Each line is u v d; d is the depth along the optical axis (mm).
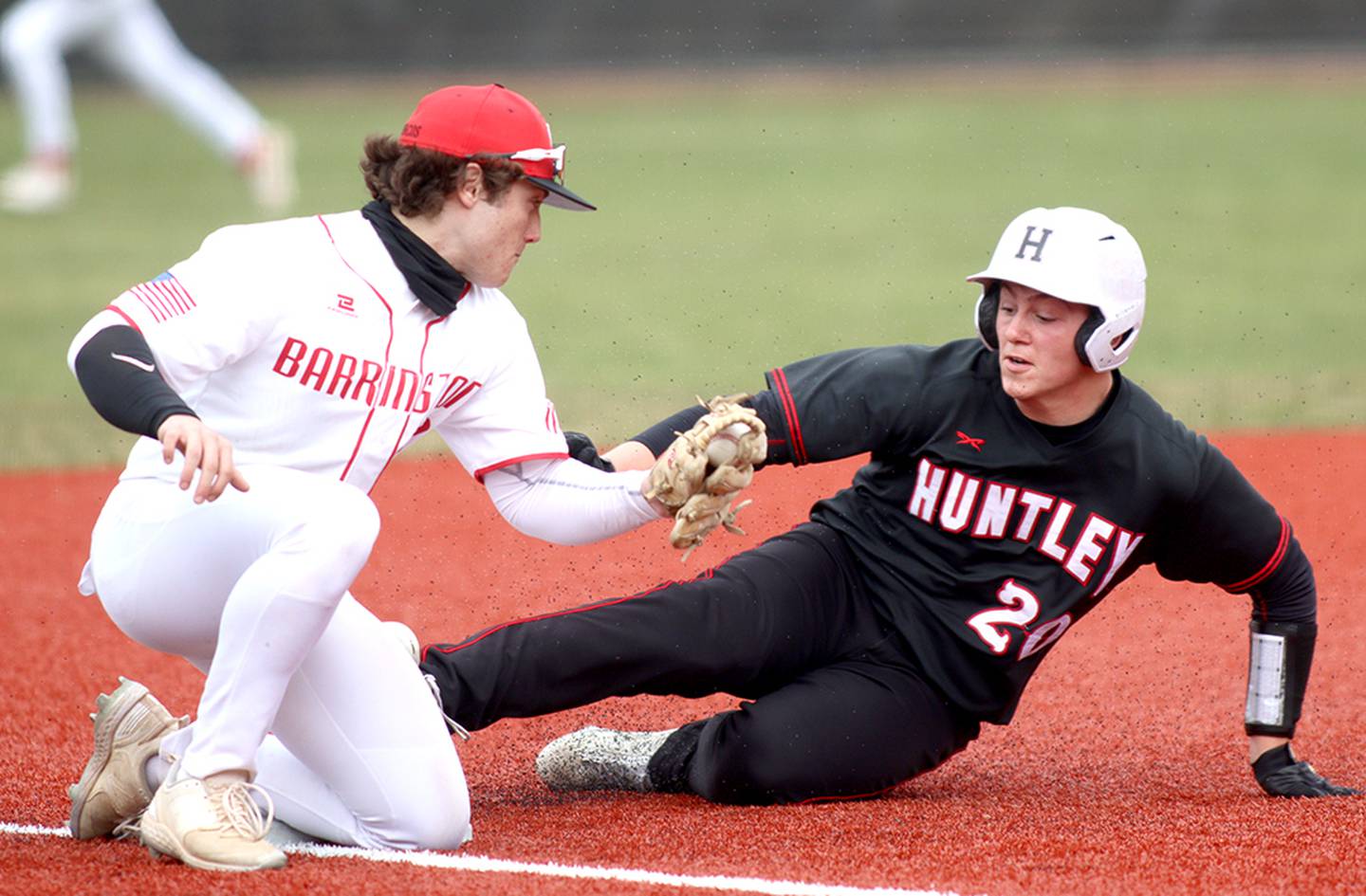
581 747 13844
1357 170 72312
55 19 64438
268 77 106938
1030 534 13094
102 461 31391
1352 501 27344
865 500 13875
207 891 10531
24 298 47656
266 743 12094
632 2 111062
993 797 13625
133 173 76312
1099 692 17750
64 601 21641
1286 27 111375
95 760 11773
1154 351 41188
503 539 25391
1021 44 112500
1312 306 46625
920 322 43688
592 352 40500
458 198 11750
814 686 13320
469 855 11570
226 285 11273
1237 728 16344
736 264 54312
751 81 107938
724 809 13125
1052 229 12328
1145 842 11953
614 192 70062
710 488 11734
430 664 12812
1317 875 11133
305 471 11750
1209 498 13047
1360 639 19828
